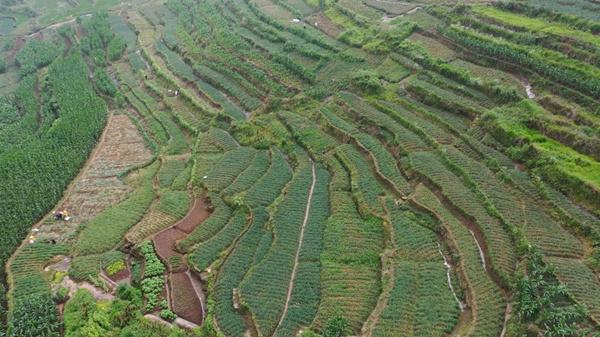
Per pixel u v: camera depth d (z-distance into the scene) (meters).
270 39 64.94
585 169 34.62
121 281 33.75
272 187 40.19
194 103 55.41
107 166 47.06
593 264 29.38
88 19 86.12
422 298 29.00
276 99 52.44
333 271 31.80
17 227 38.28
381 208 36.19
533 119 40.12
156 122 54.16
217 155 46.38
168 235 36.88
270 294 30.48
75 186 44.16
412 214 35.25
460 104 44.78
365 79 51.25
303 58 58.88
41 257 36.12
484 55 49.88
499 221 33.19
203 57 65.19
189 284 32.69
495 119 41.34
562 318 25.19
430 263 31.39
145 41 75.00
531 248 30.31
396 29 57.62
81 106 56.47
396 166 40.34
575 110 39.94
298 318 28.97
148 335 28.72
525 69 46.44
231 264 33.03
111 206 41.06
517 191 35.47
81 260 35.41
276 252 33.50
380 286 30.48
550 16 51.69
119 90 62.31
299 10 71.75
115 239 37.22
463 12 56.91
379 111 47.44
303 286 30.94
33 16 96.06
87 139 50.03
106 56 71.56
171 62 66.38
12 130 54.94
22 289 33.47
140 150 49.59
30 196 41.19
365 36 59.03
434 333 27.05
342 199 37.88
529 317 26.33
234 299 30.59
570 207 33.16
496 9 55.78
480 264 30.75
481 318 27.33
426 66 51.47
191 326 29.81
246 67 59.19
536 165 36.75
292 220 36.31
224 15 76.94
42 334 29.25
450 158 39.31
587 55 43.84
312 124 48.03
